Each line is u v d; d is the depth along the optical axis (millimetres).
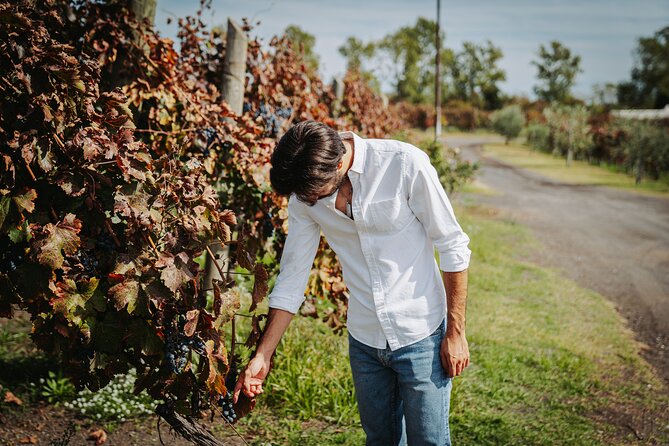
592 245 10562
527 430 3547
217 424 3291
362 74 9461
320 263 3514
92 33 3301
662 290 7789
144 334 2158
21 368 3660
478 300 6242
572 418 3807
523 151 39281
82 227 2154
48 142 2033
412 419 2182
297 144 1931
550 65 89438
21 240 2045
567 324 5812
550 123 35844
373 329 2180
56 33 2738
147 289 2076
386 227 2094
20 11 2303
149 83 3387
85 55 2533
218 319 2176
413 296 2129
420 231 2162
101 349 2145
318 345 4191
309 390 3574
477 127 65688
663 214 15023
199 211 2215
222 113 3453
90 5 3307
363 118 7762
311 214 2227
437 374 2148
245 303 4805
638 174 22641
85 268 2123
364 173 2076
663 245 10969
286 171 1935
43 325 2113
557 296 6824
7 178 1999
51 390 3438
